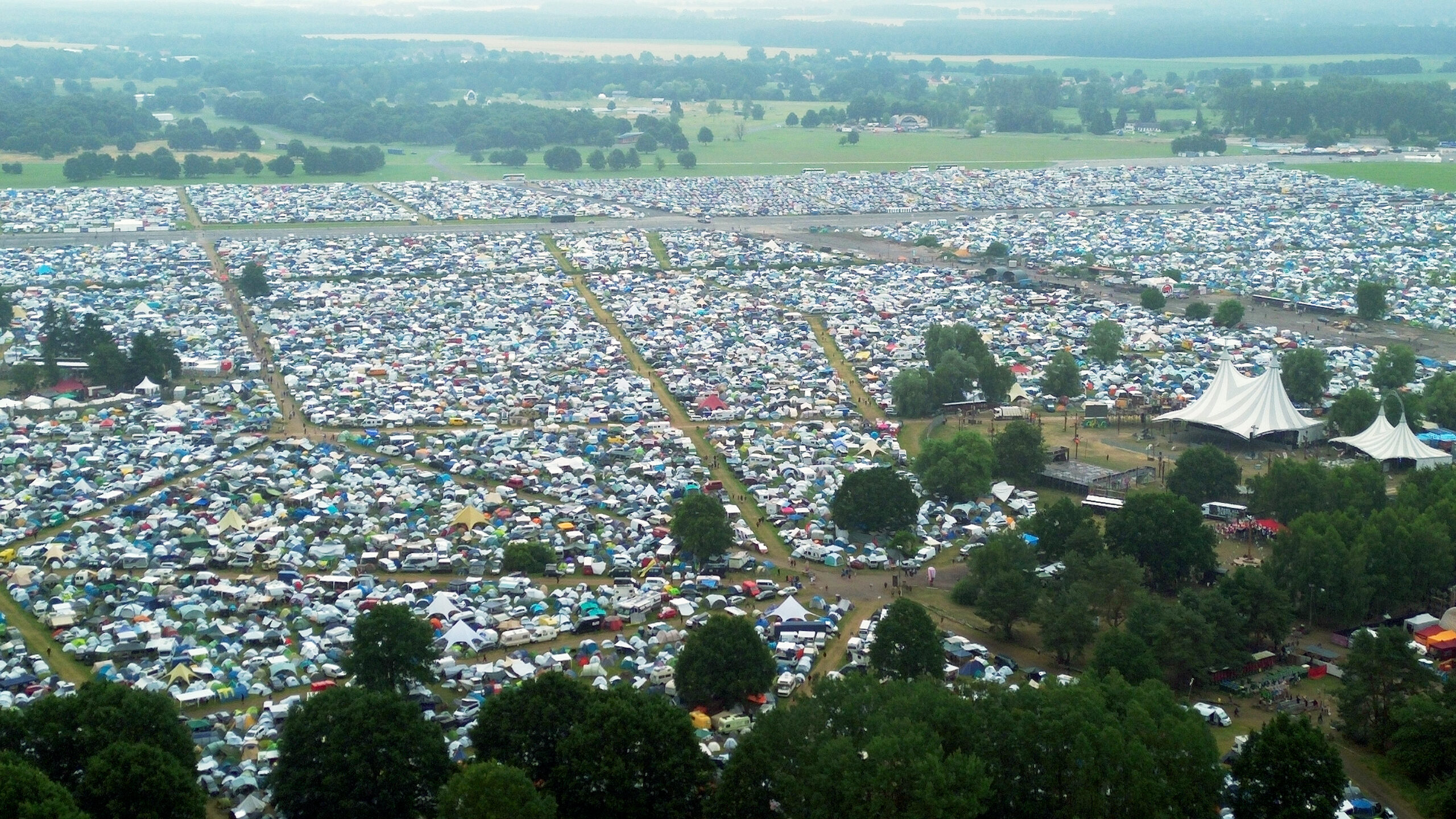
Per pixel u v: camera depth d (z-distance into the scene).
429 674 192.75
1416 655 191.38
